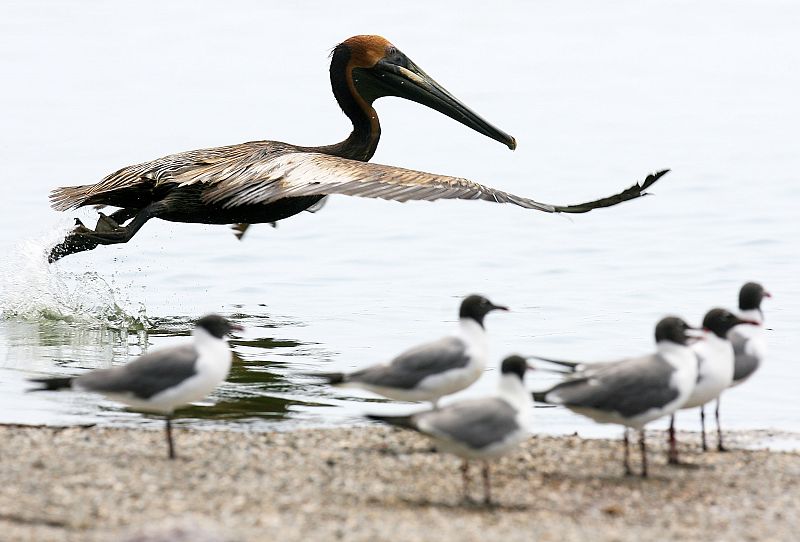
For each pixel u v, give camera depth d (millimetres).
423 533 8664
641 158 29641
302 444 11227
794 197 25266
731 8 53406
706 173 27719
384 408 13117
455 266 20766
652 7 54125
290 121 33938
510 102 36906
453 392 10812
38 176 27125
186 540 7844
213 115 34719
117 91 38406
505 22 51062
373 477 10148
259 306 18219
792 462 11023
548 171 28547
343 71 16047
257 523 8789
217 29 50000
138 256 21312
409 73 16047
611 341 16219
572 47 46156
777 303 18047
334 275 20234
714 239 22141
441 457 10852
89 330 16438
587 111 35688
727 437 12227
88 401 13172
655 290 18984
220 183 14156
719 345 10680
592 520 9180
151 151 30094
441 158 30047
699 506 9617
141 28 50312
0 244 20984
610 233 22844
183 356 10305
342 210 25281
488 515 9211
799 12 52125
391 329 16859
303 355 15375
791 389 14141
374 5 54969
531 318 17406
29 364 14609
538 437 11812
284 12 53594
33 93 37969
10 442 11008
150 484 9727
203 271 20422
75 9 54594
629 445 11633
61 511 8984
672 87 39188
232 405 13070
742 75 40969
